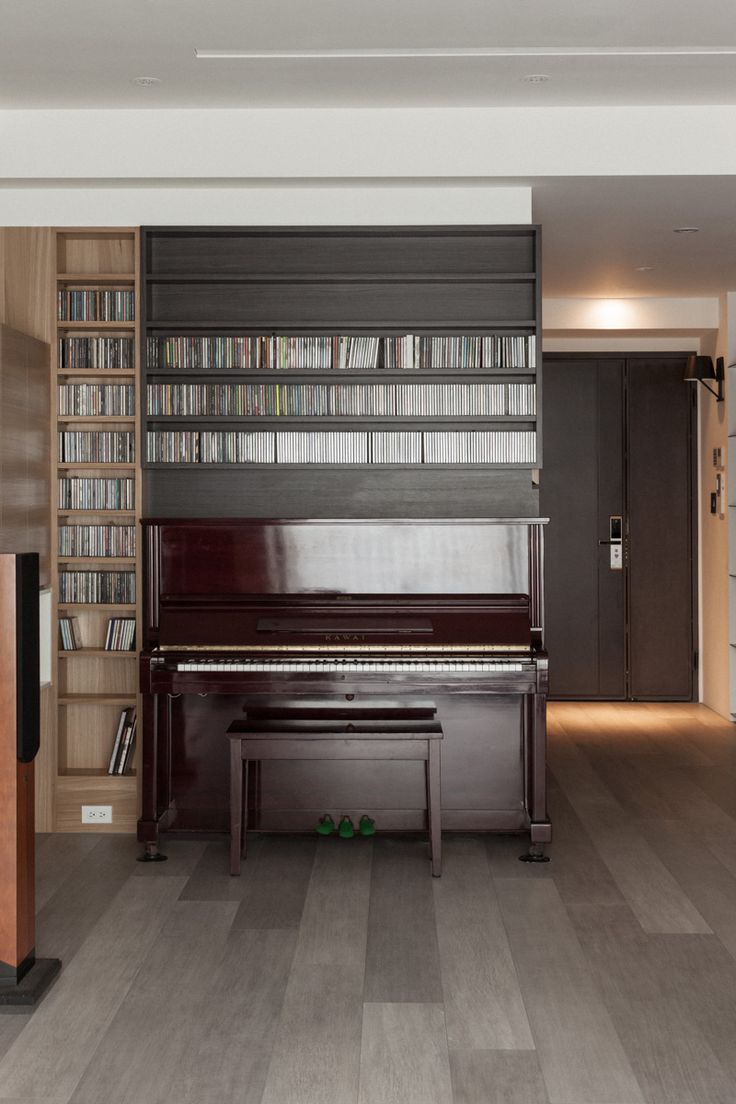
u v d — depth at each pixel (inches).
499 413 179.8
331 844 174.4
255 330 182.9
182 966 124.5
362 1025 109.4
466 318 183.9
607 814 190.7
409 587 174.2
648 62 154.9
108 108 173.8
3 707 117.7
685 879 155.7
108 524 185.9
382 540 174.7
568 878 156.5
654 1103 94.2
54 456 181.0
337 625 165.8
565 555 310.3
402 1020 110.5
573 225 206.1
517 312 183.5
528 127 173.6
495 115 173.6
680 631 310.5
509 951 129.0
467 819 174.4
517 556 174.1
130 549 181.8
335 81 162.2
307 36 146.5
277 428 185.2
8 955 116.9
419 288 183.9
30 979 117.9
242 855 167.5
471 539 174.4
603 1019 110.8
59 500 181.6
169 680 161.6
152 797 166.4
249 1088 96.8
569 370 308.7
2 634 118.2
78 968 124.1
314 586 174.4
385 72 158.9
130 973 122.6
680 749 244.5
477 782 174.9
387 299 183.9
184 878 156.9
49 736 181.0
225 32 145.1
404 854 168.9
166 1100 94.7
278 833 174.9
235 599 169.6
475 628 164.9
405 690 160.6
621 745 249.0
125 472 187.2
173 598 170.1
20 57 152.8
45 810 181.8
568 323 285.7
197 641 164.7
